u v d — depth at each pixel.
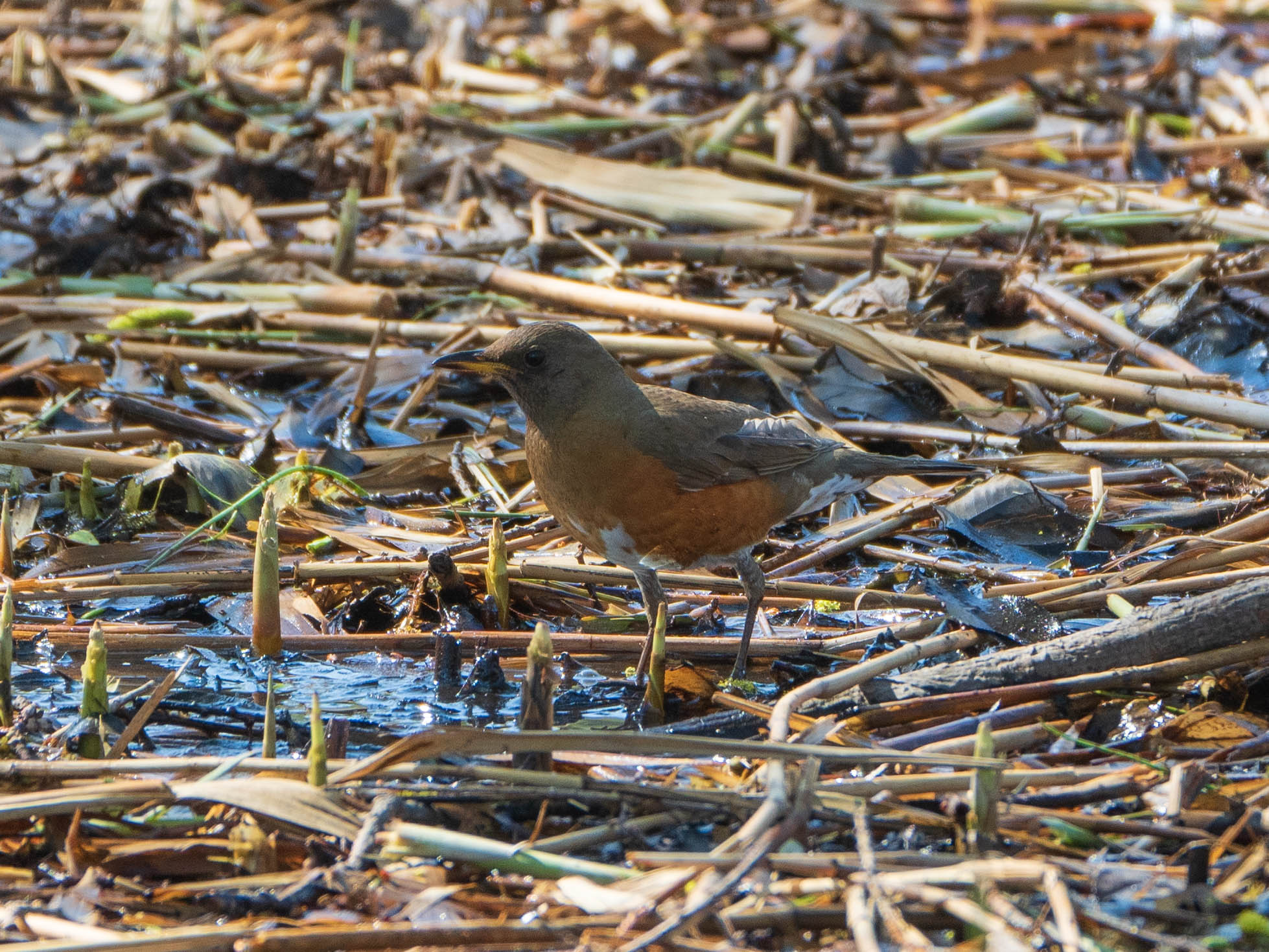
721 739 6.89
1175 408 11.23
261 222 16.39
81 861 5.99
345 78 19.53
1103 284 14.30
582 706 8.31
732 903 5.55
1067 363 12.36
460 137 17.50
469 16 22.89
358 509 10.91
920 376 12.08
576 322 13.70
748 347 12.86
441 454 11.41
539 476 8.93
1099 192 16.03
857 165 17.89
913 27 22.39
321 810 6.09
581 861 5.73
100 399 12.62
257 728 7.69
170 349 13.27
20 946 5.12
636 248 15.22
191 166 17.11
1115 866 5.86
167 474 10.62
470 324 13.62
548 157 16.81
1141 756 7.04
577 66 20.98
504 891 5.76
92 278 15.08
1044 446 11.26
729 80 20.73
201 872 6.00
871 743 7.14
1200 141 17.73
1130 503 10.75
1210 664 7.62
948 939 5.40
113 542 10.35
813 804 6.10
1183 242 15.08
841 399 12.21
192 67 20.19
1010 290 13.50
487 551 9.99
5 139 17.52
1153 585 8.91
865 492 11.28
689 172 16.44
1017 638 8.32
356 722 7.83
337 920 5.59
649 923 5.44
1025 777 6.60
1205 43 21.42
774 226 15.72
